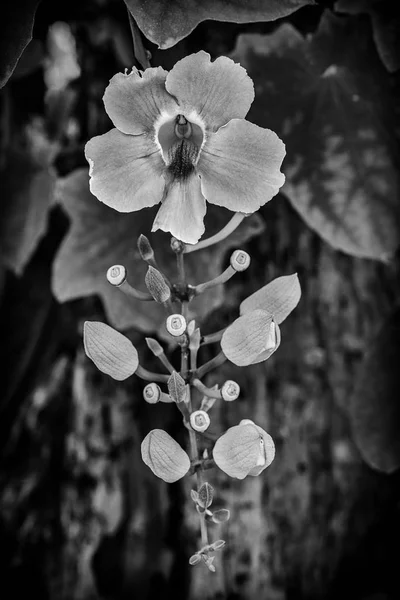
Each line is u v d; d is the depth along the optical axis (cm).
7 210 60
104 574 62
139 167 39
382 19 52
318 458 60
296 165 53
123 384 62
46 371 63
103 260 55
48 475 63
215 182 38
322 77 52
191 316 53
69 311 63
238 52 52
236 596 60
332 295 59
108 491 62
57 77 60
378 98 53
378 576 62
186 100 38
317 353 60
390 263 60
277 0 42
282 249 59
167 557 61
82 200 55
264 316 37
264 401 59
